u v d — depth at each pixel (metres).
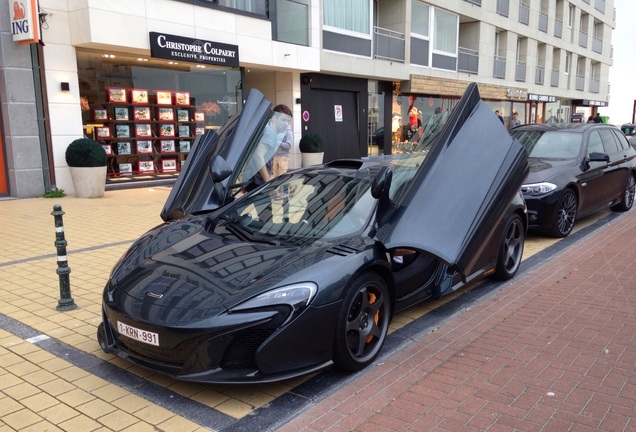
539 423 2.92
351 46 17.41
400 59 19.58
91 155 11.00
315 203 4.33
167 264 3.67
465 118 4.27
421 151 4.41
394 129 20.86
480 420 2.97
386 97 20.19
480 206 3.89
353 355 3.54
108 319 3.63
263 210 4.43
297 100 16.52
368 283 3.63
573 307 4.78
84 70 11.80
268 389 3.39
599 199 8.56
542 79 31.20
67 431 2.90
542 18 29.95
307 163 16.00
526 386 3.35
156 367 3.24
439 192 3.89
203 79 14.34
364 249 3.66
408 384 3.43
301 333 3.20
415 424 2.95
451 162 4.03
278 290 3.20
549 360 3.72
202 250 3.80
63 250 4.65
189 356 3.11
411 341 4.15
